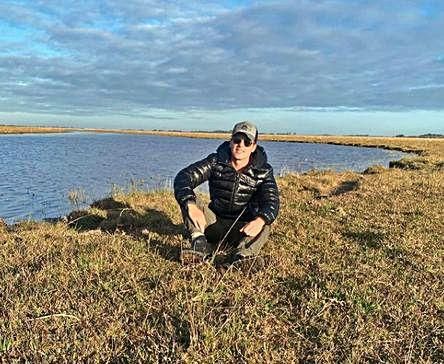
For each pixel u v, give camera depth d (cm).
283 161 3391
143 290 451
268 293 462
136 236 662
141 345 355
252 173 562
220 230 598
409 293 471
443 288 494
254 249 540
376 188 1203
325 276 512
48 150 4153
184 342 364
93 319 393
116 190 1380
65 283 457
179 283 469
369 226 763
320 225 762
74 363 330
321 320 412
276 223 765
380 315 421
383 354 364
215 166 568
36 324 374
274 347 368
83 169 2428
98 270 493
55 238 649
